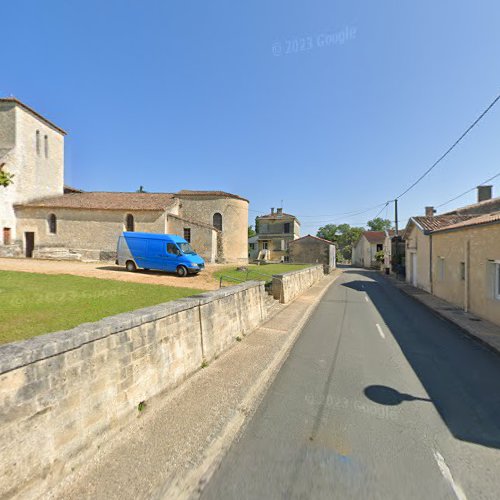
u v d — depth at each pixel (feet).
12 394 7.64
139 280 47.01
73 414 9.39
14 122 78.28
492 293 32.68
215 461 10.26
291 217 159.63
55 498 8.27
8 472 7.54
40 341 8.84
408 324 31.73
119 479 9.04
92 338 10.11
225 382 15.94
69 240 79.87
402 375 18.06
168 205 85.35
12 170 78.43
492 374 18.29
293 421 12.91
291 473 9.78
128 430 11.40
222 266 79.82
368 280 83.66
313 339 25.77
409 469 10.06
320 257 136.26
